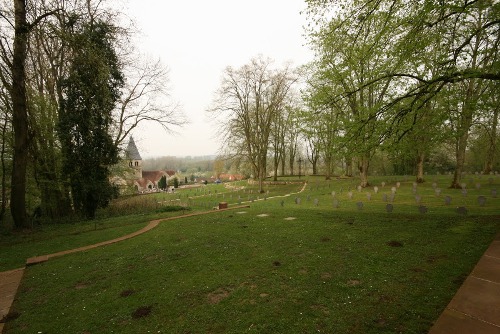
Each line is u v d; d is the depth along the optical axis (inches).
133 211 780.6
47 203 733.9
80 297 238.7
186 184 3410.4
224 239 374.3
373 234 352.2
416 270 239.3
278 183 1646.2
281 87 1429.6
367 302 196.1
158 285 248.8
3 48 523.8
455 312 164.4
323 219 459.8
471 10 371.6
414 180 1279.5
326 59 708.7
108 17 637.9
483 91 407.5
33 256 370.0
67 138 629.3
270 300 209.3
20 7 485.7
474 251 267.1
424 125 457.4
